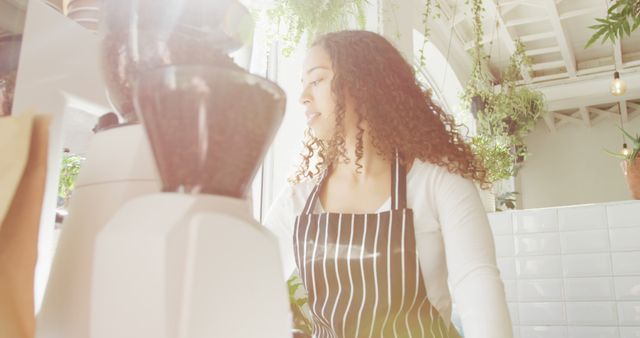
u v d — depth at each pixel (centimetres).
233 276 35
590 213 280
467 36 652
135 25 46
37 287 52
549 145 1076
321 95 129
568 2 655
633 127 1009
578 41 768
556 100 865
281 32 264
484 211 115
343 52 127
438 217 120
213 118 36
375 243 115
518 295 291
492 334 89
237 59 63
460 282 101
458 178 119
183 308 31
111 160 44
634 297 264
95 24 72
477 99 430
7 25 53
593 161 1030
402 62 135
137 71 46
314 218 123
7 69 53
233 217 35
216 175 37
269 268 38
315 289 120
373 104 124
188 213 33
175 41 46
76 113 68
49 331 42
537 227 292
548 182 1058
